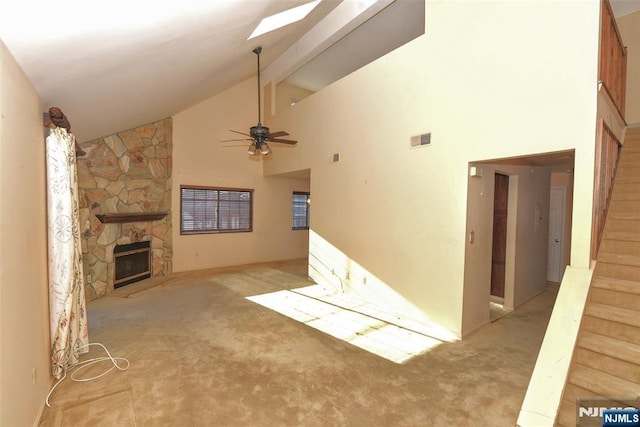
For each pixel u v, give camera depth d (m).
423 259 3.85
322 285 5.64
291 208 8.43
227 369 2.79
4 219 1.63
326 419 2.13
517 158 3.16
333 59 6.54
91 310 4.35
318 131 5.66
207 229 7.04
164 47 2.83
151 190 6.05
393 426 2.07
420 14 4.99
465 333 3.52
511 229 4.41
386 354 3.09
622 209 3.06
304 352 3.12
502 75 3.07
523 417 1.85
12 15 1.41
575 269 2.58
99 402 2.30
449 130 3.53
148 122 5.86
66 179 2.59
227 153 7.21
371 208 4.57
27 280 2.00
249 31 3.95
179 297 4.96
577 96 2.62
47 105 2.79
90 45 2.07
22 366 1.86
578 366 2.17
